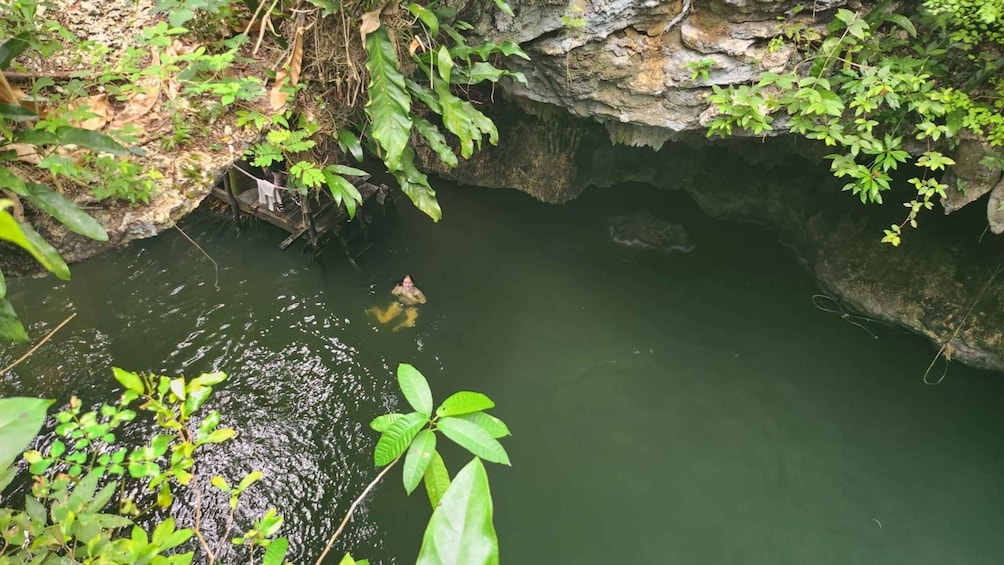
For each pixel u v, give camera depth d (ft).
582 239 29.84
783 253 29.01
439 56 14.12
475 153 29.89
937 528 19.74
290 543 18.47
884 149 16.93
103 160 12.03
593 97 22.63
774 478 21.13
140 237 12.84
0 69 11.09
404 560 18.52
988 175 17.61
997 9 15.70
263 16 14.93
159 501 8.88
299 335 24.16
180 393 7.85
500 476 20.85
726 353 25.17
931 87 17.79
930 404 23.07
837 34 18.48
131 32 15.33
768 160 27.30
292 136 14.20
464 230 29.37
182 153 13.43
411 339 24.66
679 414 23.04
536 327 25.82
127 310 23.97
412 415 6.31
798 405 23.30
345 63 14.94
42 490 8.57
